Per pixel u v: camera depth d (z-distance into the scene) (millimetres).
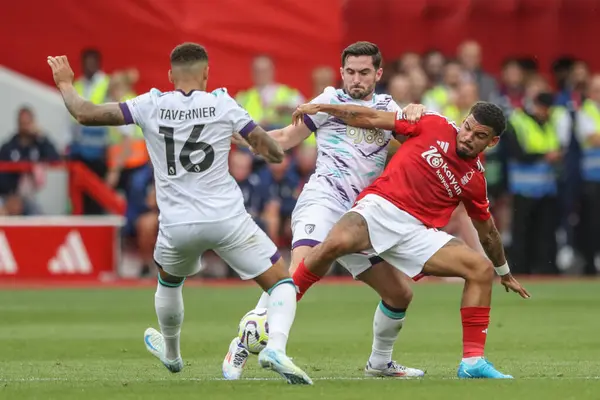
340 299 55688
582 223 67938
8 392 25375
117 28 69250
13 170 66125
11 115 69938
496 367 31484
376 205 28375
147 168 65688
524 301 54656
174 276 27406
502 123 28078
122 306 52031
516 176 66000
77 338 39906
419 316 47688
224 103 26172
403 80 64250
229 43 69062
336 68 70375
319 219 30422
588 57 78438
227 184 26344
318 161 31328
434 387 25828
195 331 42000
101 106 26156
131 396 24562
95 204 67062
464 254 28141
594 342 38688
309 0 70062
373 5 75750
